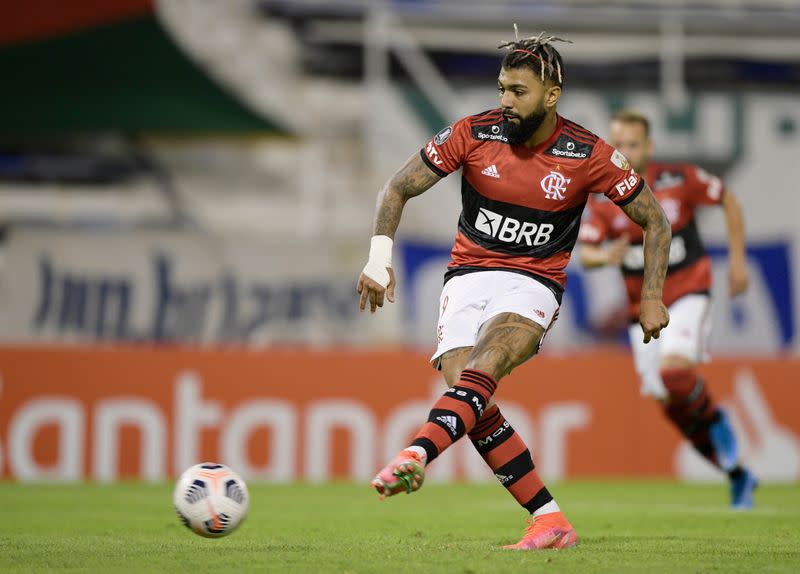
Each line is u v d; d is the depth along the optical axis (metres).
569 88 55.44
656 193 27.67
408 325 46.91
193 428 40.12
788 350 48.56
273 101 56.44
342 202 56.12
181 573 13.84
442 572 13.67
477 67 56.00
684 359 27.05
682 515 25.67
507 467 16.69
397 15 55.56
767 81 56.03
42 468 39.66
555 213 16.38
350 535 20.16
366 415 40.41
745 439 40.56
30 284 46.25
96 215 55.78
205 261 46.81
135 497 31.92
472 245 16.75
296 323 46.72
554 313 16.47
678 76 54.16
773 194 53.50
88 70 55.78
